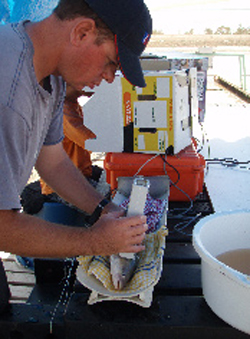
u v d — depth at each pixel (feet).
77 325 4.21
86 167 8.32
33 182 8.22
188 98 7.47
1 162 2.85
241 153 10.16
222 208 7.02
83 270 4.37
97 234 3.42
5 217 3.04
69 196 4.58
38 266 5.58
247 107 15.85
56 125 4.21
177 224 6.37
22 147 3.09
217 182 8.25
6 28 2.99
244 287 3.63
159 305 4.43
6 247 3.19
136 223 3.54
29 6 6.70
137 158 6.98
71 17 2.95
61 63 3.19
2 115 2.81
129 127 6.99
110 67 3.27
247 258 4.83
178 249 5.68
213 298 4.17
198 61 9.78
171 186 7.07
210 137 11.57
